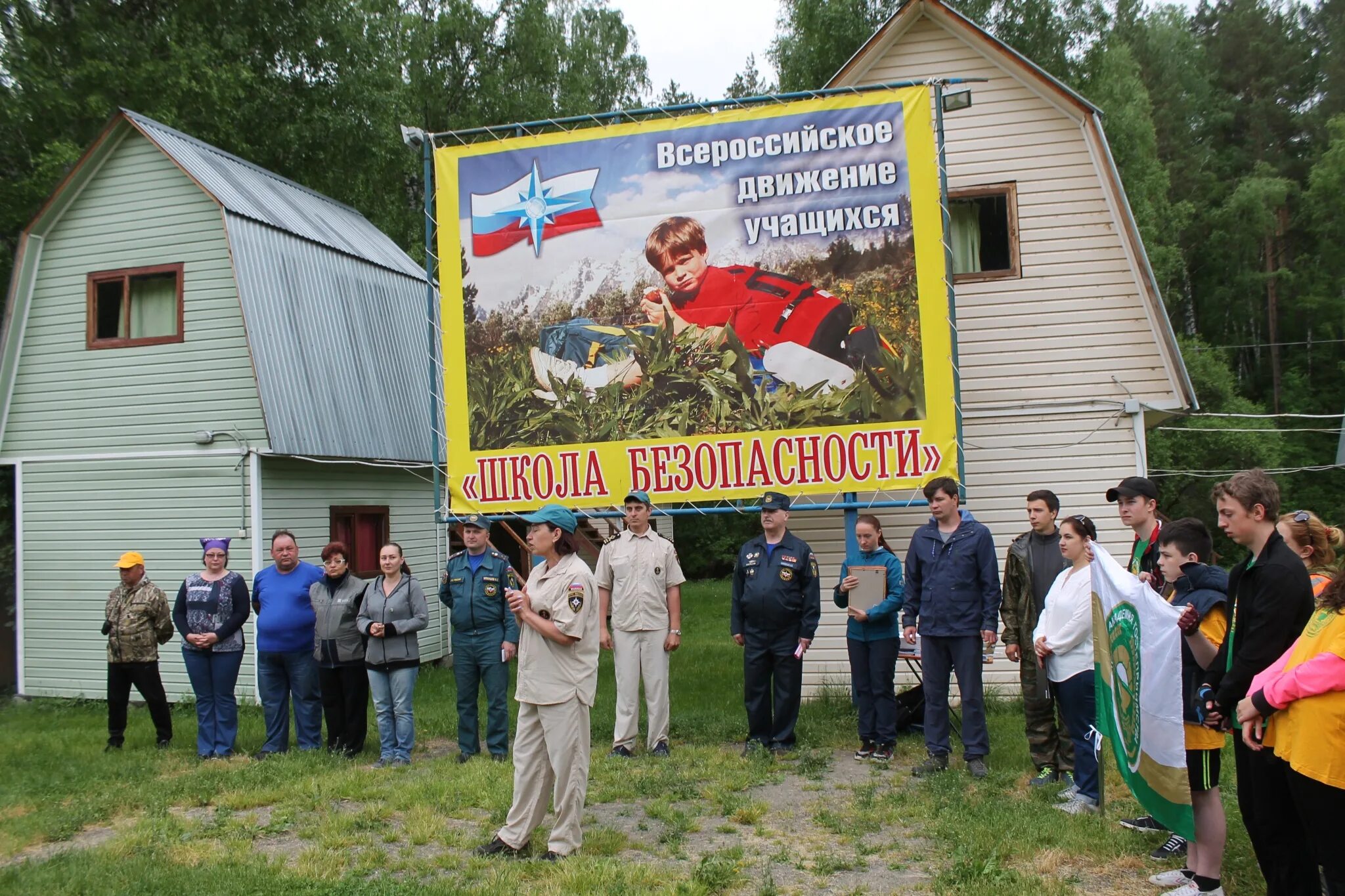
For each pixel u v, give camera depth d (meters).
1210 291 39.62
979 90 11.70
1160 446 27.05
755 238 10.20
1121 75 32.59
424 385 16.56
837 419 9.96
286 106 23.89
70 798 7.93
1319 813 4.20
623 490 10.32
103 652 13.48
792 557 8.70
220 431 13.05
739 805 7.00
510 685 13.33
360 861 6.11
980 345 11.60
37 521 13.88
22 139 20.61
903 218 9.97
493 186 10.72
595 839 6.29
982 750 7.61
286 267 14.08
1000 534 11.46
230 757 9.23
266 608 9.33
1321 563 5.66
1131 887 5.41
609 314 10.43
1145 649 5.16
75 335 13.85
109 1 22.06
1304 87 43.06
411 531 16.19
